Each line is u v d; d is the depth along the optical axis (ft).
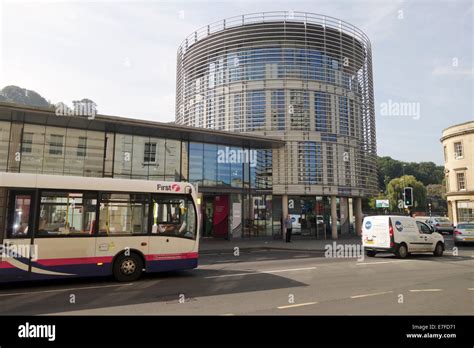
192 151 75.97
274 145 83.35
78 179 32.30
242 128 87.56
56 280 33.22
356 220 94.73
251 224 81.71
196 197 36.94
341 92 92.02
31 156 59.00
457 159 143.84
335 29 94.17
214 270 39.06
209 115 92.99
